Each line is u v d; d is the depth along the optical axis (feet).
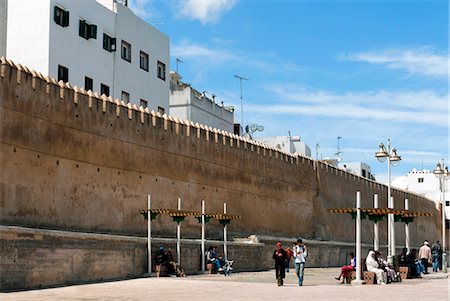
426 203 249.34
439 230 261.03
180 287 79.61
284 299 62.39
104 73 138.62
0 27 104.12
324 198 176.04
